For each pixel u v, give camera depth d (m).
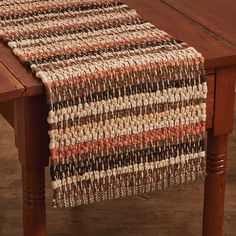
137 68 1.59
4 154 2.49
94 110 1.57
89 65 1.58
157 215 2.21
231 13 1.90
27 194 1.68
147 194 2.29
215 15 1.89
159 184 1.70
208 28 1.81
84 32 1.75
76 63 1.59
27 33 1.74
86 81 1.55
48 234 2.12
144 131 1.63
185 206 2.25
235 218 2.19
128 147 1.63
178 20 1.85
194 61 1.62
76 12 1.86
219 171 1.84
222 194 1.88
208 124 1.74
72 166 1.60
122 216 2.20
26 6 1.88
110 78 1.57
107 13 1.86
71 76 1.54
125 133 1.62
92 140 1.59
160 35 1.74
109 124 1.59
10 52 1.66
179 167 1.70
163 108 1.63
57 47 1.67
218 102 1.72
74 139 1.57
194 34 1.77
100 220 2.18
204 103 1.66
